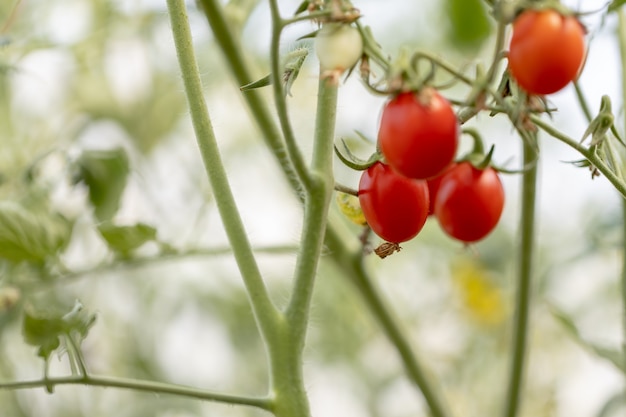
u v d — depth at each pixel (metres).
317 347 1.53
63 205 1.07
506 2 0.68
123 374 1.40
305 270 0.74
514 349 0.94
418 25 1.35
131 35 1.31
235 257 0.75
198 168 1.20
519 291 0.94
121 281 1.41
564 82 0.68
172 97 1.36
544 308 1.53
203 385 1.47
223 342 1.51
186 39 0.75
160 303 1.46
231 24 0.92
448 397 1.56
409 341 0.99
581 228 1.45
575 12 0.68
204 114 0.75
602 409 1.10
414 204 0.73
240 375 1.50
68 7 1.27
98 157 0.99
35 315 0.77
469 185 0.75
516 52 0.68
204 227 1.00
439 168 0.68
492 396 1.58
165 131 1.35
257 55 1.20
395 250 0.75
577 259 1.32
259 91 0.89
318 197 0.73
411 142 0.67
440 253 1.58
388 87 0.68
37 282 0.96
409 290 1.61
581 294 1.50
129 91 1.36
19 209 0.93
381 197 0.73
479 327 1.62
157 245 0.95
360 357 1.58
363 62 0.69
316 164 0.73
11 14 1.00
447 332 1.66
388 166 0.73
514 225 1.54
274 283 1.45
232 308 1.51
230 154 1.43
